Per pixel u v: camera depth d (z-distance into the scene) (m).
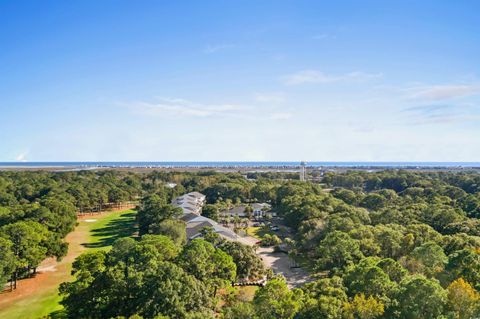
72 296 53.88
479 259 57.28
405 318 43.75
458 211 111.75
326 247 78.06
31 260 79.19
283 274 86.94
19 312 65.69
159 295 48.16
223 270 64.38
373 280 50.44
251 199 188.38
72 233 129.38
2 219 104.25
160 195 179.12
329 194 163.38
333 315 43.31
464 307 44.28
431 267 63.09
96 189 180.88
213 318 49.25
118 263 56.81
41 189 171.75
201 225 107.75
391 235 79.94
